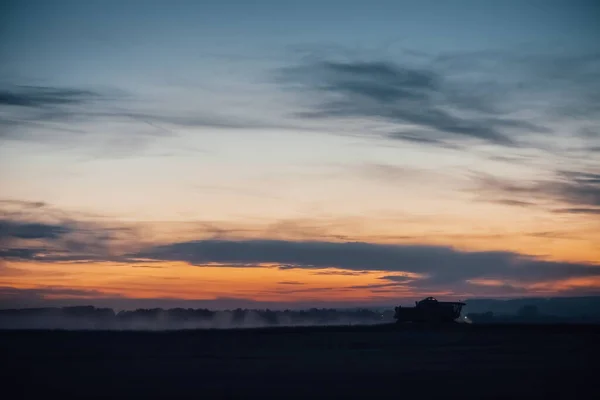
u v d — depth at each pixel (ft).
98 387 102.53
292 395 95.25
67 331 215.92
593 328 238.68
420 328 244.42
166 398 92.99
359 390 99.76
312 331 230.27
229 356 148.66
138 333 211.00
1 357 143.43
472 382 108.06
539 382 108.37
